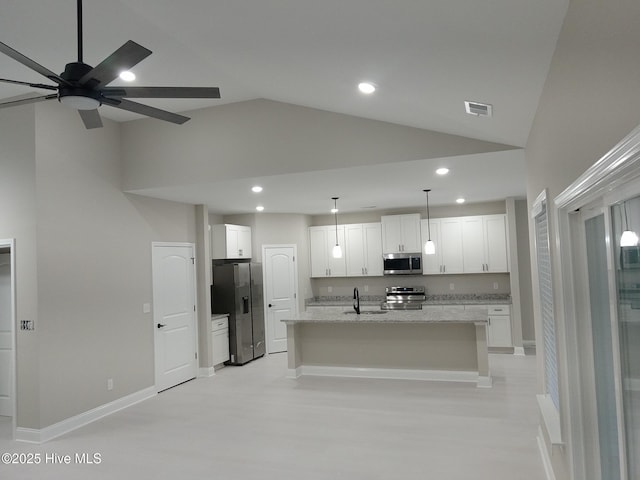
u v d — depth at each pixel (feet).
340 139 15.70
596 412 6.94
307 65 10.46
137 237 18.74
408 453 12.29
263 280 27.02
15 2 9.77
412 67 9.16
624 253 4.86
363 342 20.57
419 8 6.73
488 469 11.21
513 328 24.07
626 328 4.92
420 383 19.07
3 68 12.84
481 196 23.34
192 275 22.00
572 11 5.89
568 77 6.28
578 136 5.82
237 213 27.32
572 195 6.06
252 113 16.79
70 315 15.38
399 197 22.66
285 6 7.61
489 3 6.20
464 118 12.00
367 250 27.66
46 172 14.83
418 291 27.30
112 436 14.37
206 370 21.90
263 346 26.32
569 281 7.22
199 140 17.40
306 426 14.57
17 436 14.33
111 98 8.20
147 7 8.37
